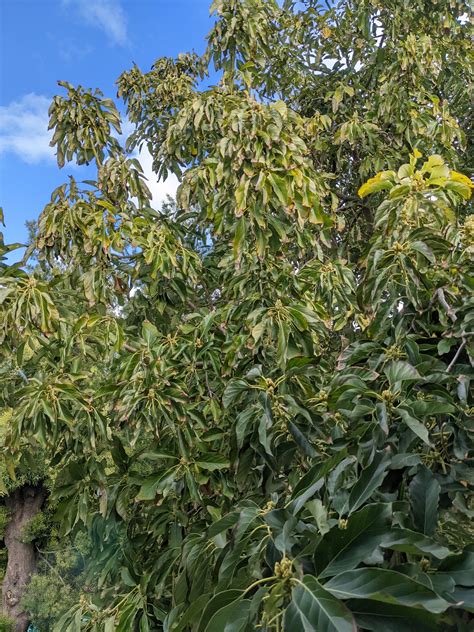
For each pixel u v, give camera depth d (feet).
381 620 3.11
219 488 8.17
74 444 8.58
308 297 9.04
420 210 6.17
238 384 6.64
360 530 3.51
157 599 7.90
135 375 7.89
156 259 9.12
